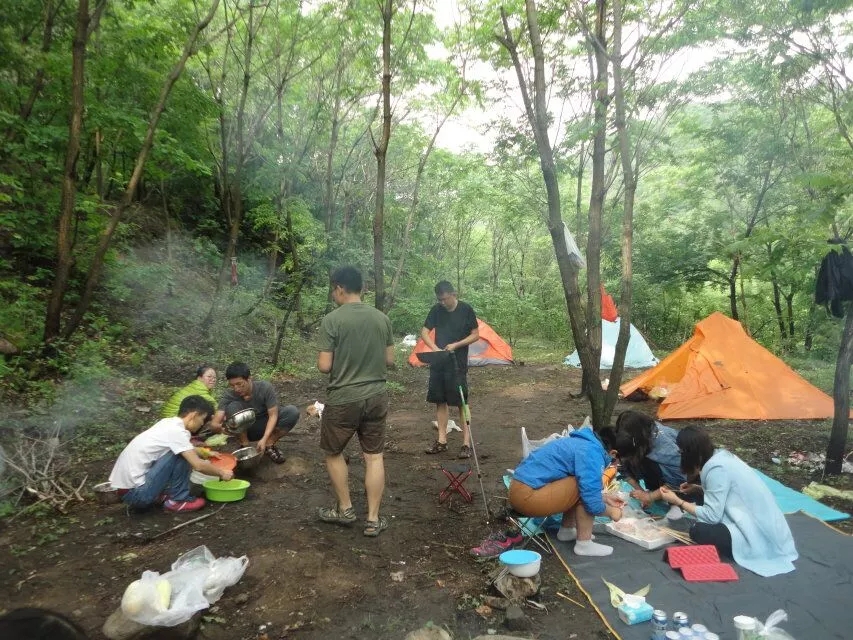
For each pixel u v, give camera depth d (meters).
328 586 3.36
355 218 15.56
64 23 8.50
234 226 10.88
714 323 8.40
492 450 6.31
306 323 13.14
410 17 10.48
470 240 22.41
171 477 4.37
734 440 6.54
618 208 13.13
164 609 2.83
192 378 8.44
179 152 8.94
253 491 4.88
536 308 17.22
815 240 4.91
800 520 4.29
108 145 9.35
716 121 10.98
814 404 7.47
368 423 4.08
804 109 9.23
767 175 11.16
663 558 3.70
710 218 12.98
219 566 3.32
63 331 7.39
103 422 6.22
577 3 6.16
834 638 2.86
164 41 8.52
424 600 3.26
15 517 4.16
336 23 11.19
